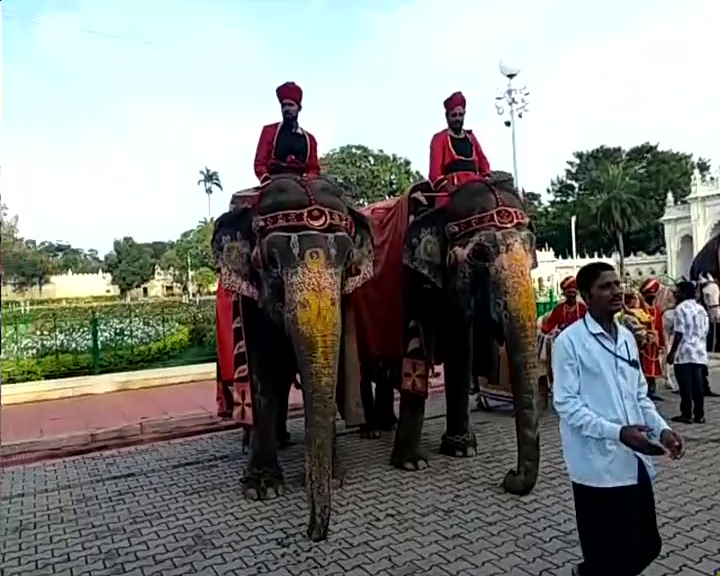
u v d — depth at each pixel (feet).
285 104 20.18
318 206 16.85
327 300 15.89
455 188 20.17
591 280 10.48
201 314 51.70
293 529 16.52
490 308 18.57
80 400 36.63
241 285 18.60
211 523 17.33
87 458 25.23
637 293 32.12
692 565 13.39
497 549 14.67
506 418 28.91
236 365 20.29
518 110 95.76
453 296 20.07
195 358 47.06
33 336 41.70
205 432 29.35
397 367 23.48
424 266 20.35
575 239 190.70
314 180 17.85
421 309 21.72
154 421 30.30
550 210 209.67
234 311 20.58
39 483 21.89
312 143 20.49
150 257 211.00
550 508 17.13
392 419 27.76
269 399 19.65
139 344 45.42
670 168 208.03
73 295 200.75
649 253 195.72
